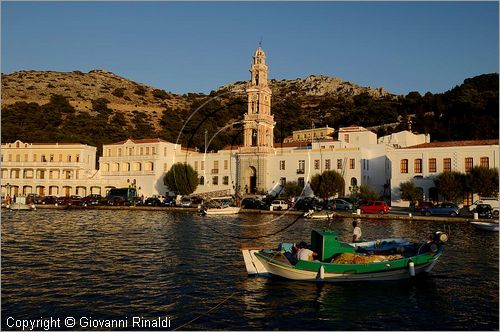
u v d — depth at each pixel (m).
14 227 46.78
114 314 18.62
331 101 186.62
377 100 175.25
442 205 58.97
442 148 74.00
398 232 42.88
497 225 43.38
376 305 20.00
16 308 19.23
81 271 25.77
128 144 103.44
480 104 128.50
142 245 34.94
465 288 22.66
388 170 85.88
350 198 74.25
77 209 76.69
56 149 103.69
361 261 23.73
